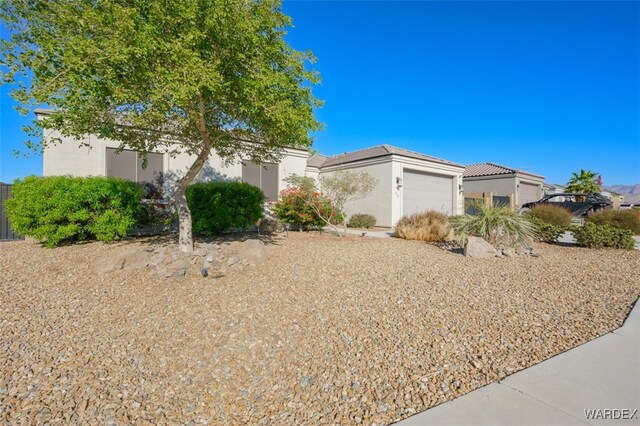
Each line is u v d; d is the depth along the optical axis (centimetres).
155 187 1114
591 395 240
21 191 774
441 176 1925
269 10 500
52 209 782
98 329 357
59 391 251
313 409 235
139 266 572
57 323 371
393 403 239
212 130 648
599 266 695
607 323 379
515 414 220
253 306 424
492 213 889
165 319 383
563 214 1270
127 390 255
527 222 896
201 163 640
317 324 374
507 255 797
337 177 1234
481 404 232
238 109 545
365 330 359
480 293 490
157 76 416
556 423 211
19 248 785
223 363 295
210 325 369
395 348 319
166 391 255
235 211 1044
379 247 877
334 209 1197
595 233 967
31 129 473
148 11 432
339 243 945
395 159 1650
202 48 457
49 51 392
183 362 296
